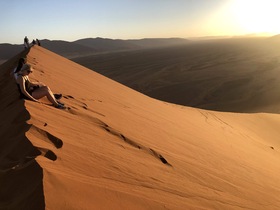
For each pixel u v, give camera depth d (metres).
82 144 4.43
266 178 7.41
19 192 2.82
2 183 3.02
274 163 10.34
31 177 2.93
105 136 5.45
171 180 4.57
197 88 61.06
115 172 3.93
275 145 16.91
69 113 6.07
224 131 14.13
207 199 4.42
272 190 6.52
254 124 19.84
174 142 7.49
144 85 74.44
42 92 6.35
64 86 10.09
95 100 9.66
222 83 63.06
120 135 5.86
